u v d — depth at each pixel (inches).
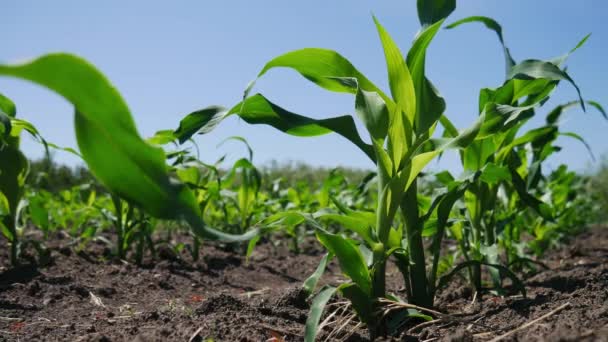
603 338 53.0
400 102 73.7
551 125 102.4
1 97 102.9
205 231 48.3
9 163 110.4
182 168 120.5
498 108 75.0
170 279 121.9
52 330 77.2
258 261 157.2
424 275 78.3
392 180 68.4
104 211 149.6
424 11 83.3
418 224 77.3
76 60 40.1
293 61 75.5
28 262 125.5
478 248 97.6
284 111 79.8
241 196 163.0
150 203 47.2
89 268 126.1
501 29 91.7
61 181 313.7
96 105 43.1
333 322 71.2
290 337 70.1
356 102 68.8
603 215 272.4
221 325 72.2
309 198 192.4
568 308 74.3
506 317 76.0
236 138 132.9
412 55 77.1
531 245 139.0
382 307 69.2
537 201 92.7
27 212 169.8
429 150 77.7
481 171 81.1
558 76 78.1
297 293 90.9
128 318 84.0
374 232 69.7
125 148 45.8
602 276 92.6
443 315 71.2
